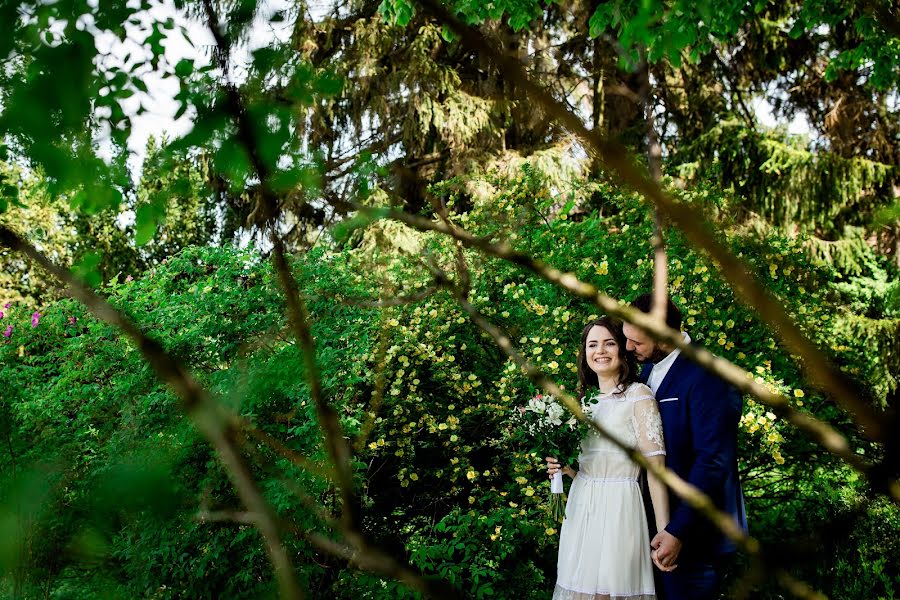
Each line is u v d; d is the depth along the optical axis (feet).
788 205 23.50
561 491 8.30
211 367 10.26
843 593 9.07
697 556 6.91
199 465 4.93
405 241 15.89
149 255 25.72
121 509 1.36
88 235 24.56
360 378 10.75
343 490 1.51
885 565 9.76
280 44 1.77
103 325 11.27
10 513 1.32
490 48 1.18
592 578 7.52
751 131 24.06
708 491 6.85
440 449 12.63
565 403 1.78
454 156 23.76
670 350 7.47
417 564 10.36
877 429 1.18
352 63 22.56
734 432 7.06
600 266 11.75
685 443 7.23
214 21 1.72
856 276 22.48
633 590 7.36
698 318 11.78
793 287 12.48
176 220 23.95
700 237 1.17
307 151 1.77
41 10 1.98
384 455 12.28
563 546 7.99
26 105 1.94
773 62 25.03
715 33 13.92
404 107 24.68
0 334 13.17
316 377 1.52
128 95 2.10
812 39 24.47
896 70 15.79
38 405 10.51
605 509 7.57
